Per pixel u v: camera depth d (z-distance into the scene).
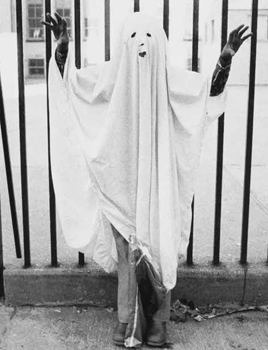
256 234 4.25
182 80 2.89
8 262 3.54
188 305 3.35
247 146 3.30
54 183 3.06
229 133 8.30
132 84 2.82
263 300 3.39
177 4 14.70
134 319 2.89
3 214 4.73
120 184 2.91
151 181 2.88
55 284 3.38
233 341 3.03
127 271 2.98
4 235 4.19
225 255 3.70
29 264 3.46
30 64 17.02
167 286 2.86
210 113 2.99
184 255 3.56
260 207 5.02
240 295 3.37
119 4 13.13
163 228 2.82
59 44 2.90
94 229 3.09
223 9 3.19
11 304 3.40
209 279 3.34
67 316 3.27
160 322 2.97
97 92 2.89
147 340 2.96
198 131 2.91
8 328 3.14
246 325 3.20
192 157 2.93
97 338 3.04
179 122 2.89
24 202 3.37
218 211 3.38
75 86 2.92
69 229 3.10
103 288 3.37
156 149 2.89
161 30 2.87
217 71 2.93
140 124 2.82
